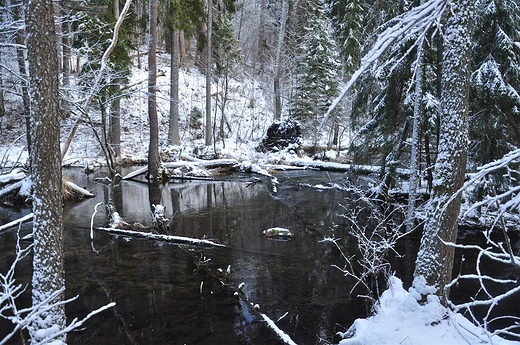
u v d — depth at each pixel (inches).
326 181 658.8
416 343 154.8
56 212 147.1
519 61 367.9
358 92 470.0
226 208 472.4
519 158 101.8
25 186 482.3
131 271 279.0
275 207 478.3
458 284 268.2
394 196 491.2
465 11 171.9
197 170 698.8
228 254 316.2
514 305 236.2
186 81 1164.5
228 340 194.7
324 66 908.0
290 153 893.2
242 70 1300.4
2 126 815.7
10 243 338.0
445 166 177.5
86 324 209.0
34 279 145.9
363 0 671.1
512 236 357.1
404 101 406.0
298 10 1146.7
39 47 138.6
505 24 363.3
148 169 649.0
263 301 236.5
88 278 266.1
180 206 481.7
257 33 1428.4
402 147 438.3
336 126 893.2
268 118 1108.5
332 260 305.3
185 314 220.5
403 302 181.0
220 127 944.9
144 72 1127.6
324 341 192.1
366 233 375.2
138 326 207.3
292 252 322.7
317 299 239.9
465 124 175.9
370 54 74.0
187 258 305.4
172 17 794.8
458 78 174.2
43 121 141.4
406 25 76.7
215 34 959.0
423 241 186.7
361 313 223.5
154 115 634.2
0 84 393.4
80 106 395.9
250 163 776.9
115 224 379.6
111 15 632.4
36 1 136.6
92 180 637.3
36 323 141.6
